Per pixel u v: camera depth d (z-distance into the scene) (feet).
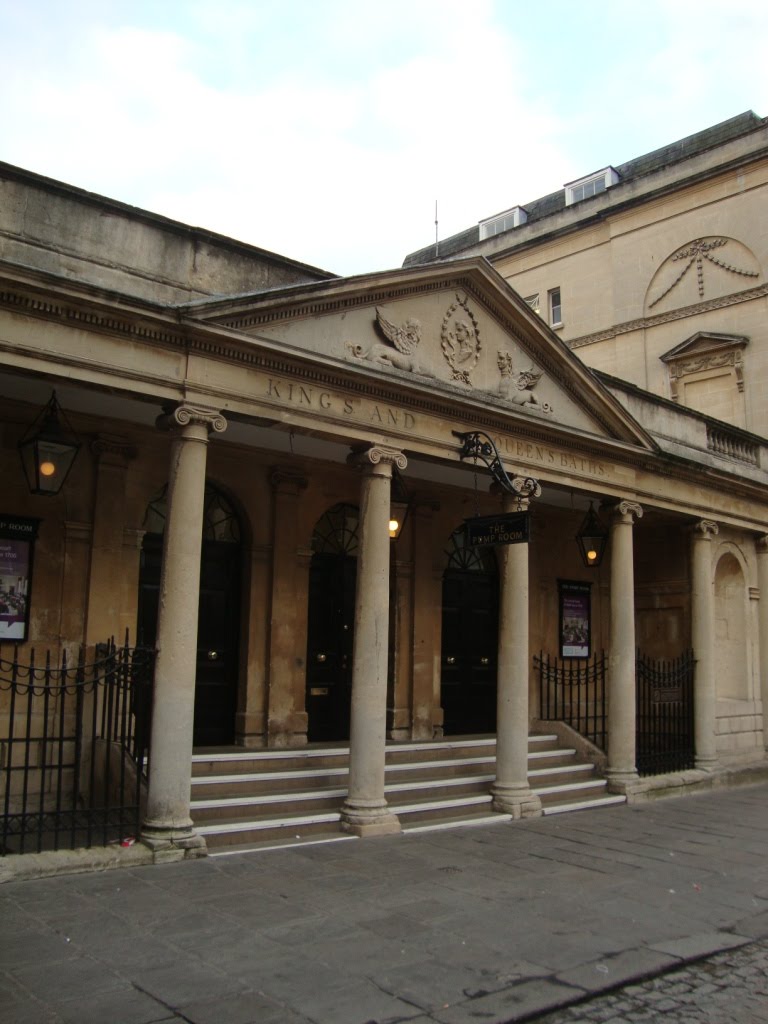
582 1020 17.34
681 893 26.63
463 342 38.91
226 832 29.86
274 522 41.32
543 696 52.19
